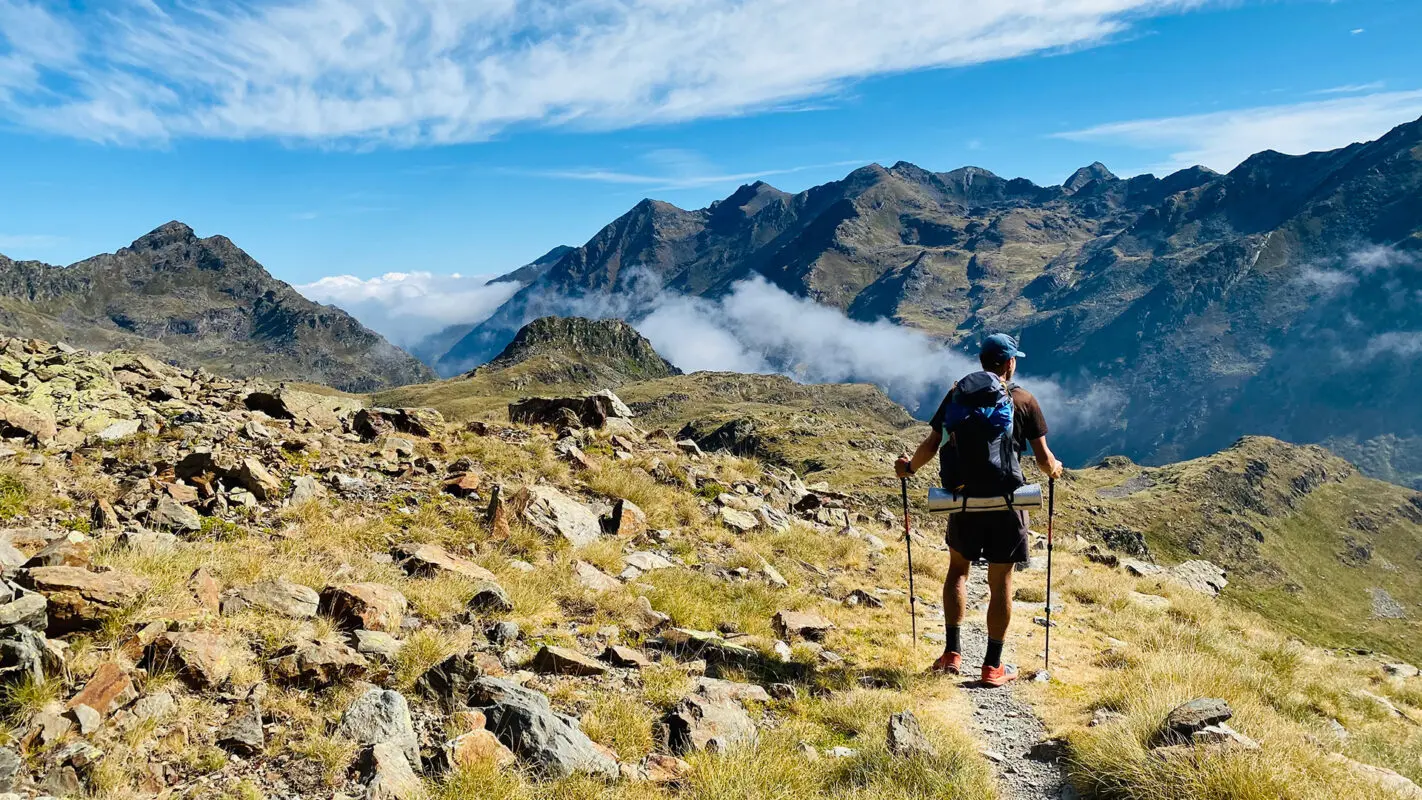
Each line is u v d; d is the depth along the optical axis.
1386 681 14.99
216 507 10.22
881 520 20.95
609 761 5.68
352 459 13.77
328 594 7.46
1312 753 6.36
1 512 8.74
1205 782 5.60
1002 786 6.22
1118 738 6.32
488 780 5.11
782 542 14.83
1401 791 6.07
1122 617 12.47
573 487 14.93
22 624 5.51
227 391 18.72
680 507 15.16
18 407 11.83
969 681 8.57
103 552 7.74
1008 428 7.81
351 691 6.08
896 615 11.36
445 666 6.41
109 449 11.92
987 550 8.16
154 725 5.09
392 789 4.82
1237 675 9.64
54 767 4.50
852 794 5.71
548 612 8.93
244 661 6.04
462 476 13.17
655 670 7.70
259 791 4.79
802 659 8.92
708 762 5.88
